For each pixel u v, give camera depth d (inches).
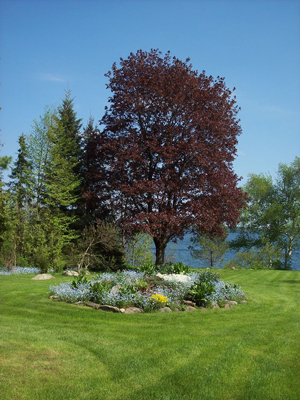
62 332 280.5
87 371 205.8
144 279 456.8
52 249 794.8
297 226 1392.7
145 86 709.9
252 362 224.2
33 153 917.2
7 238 810.2
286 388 188.5
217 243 1098.7
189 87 710.5
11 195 900.6
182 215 689.6
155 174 740.0
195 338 272.2
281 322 337.7
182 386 188.9
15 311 356.2
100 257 819.4
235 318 353.4
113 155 765.9
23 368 204.2
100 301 378.0
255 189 1491.1
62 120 1104.8
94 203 826.2
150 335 280.1
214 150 701.9
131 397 176.7
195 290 421.1
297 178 1457.9
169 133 699.4
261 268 1109.1
